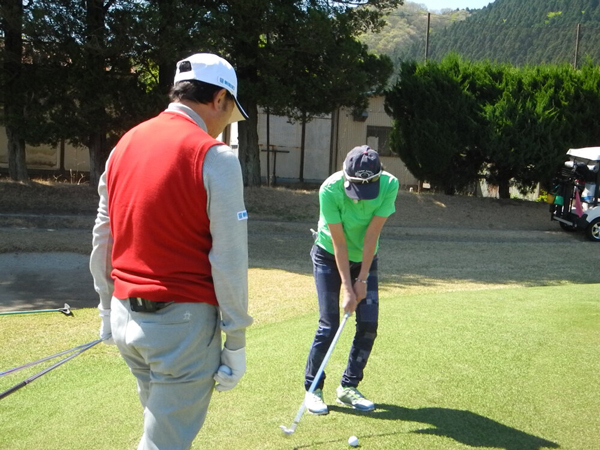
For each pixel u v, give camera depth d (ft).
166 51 44.32
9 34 47.34
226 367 7.39
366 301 12.00
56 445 11.09
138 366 7.59
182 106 7.52
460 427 10.87
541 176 57.52
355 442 10.15
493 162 59.00
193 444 10.39
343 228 11.70
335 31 50.65
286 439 10.47
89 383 15.17
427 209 57.41
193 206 6.94
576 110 57.00
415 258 38.86
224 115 7.82
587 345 15.78
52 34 44.19
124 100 48.32
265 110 54.29
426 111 57.62
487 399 12.15
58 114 48.06
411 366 14.12
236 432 10.85
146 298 6.95
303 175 75.77
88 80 46.60
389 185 11.45
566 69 58.13
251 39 47.21
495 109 56.44
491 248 43.42
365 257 11.55
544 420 11.13
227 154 7.07
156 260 6.99
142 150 7.22
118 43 44.21
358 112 57.82
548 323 18.38
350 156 11.12
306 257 38.22
